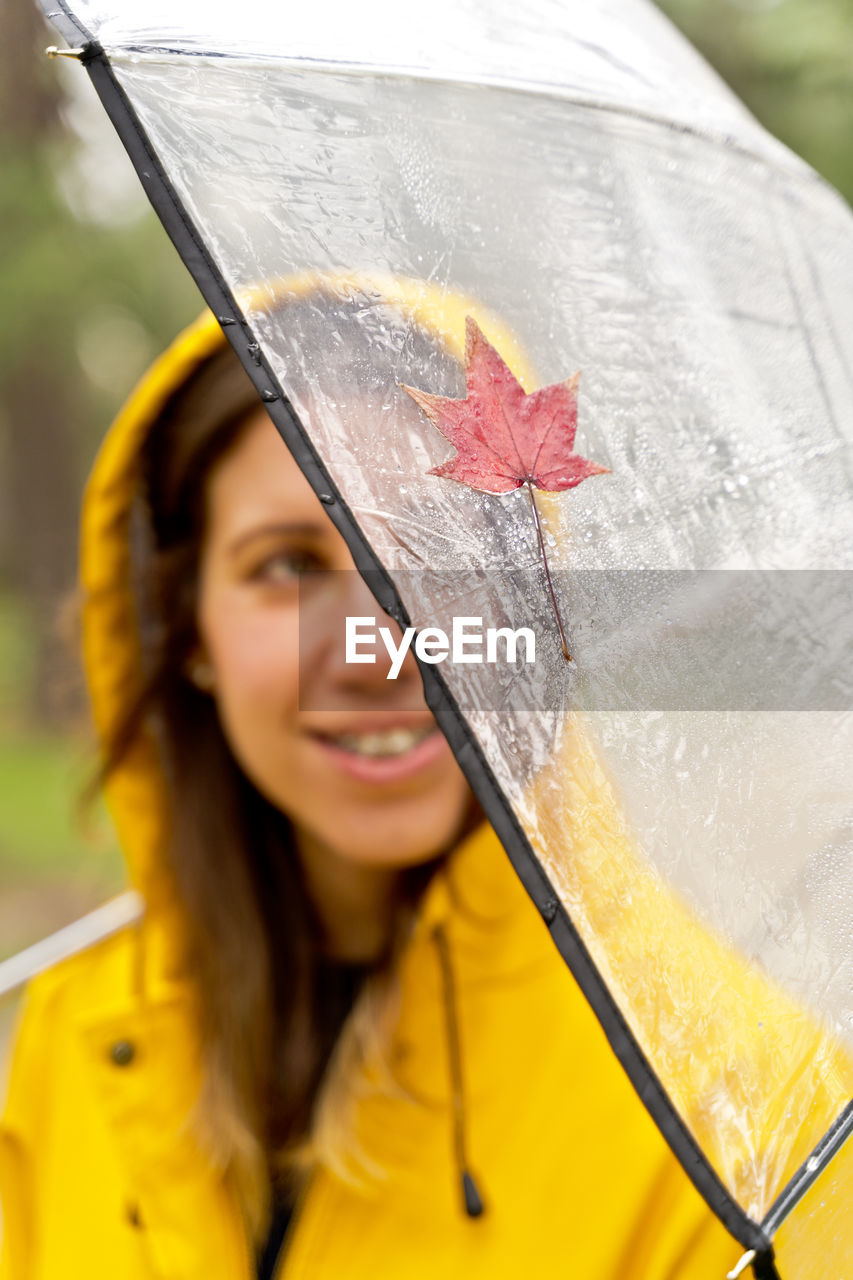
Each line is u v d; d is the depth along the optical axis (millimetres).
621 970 636
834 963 659
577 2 820
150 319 5801
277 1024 1083
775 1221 625
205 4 702
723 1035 643
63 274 5480
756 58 3764
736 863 661
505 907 992
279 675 968
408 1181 958
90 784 1242
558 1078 962
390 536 650
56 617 1434
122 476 1138
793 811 673
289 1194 1032
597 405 706
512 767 642
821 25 3596
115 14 676
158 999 1092
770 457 726
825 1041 654
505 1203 941
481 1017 983
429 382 678
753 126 840
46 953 1236
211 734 1162
